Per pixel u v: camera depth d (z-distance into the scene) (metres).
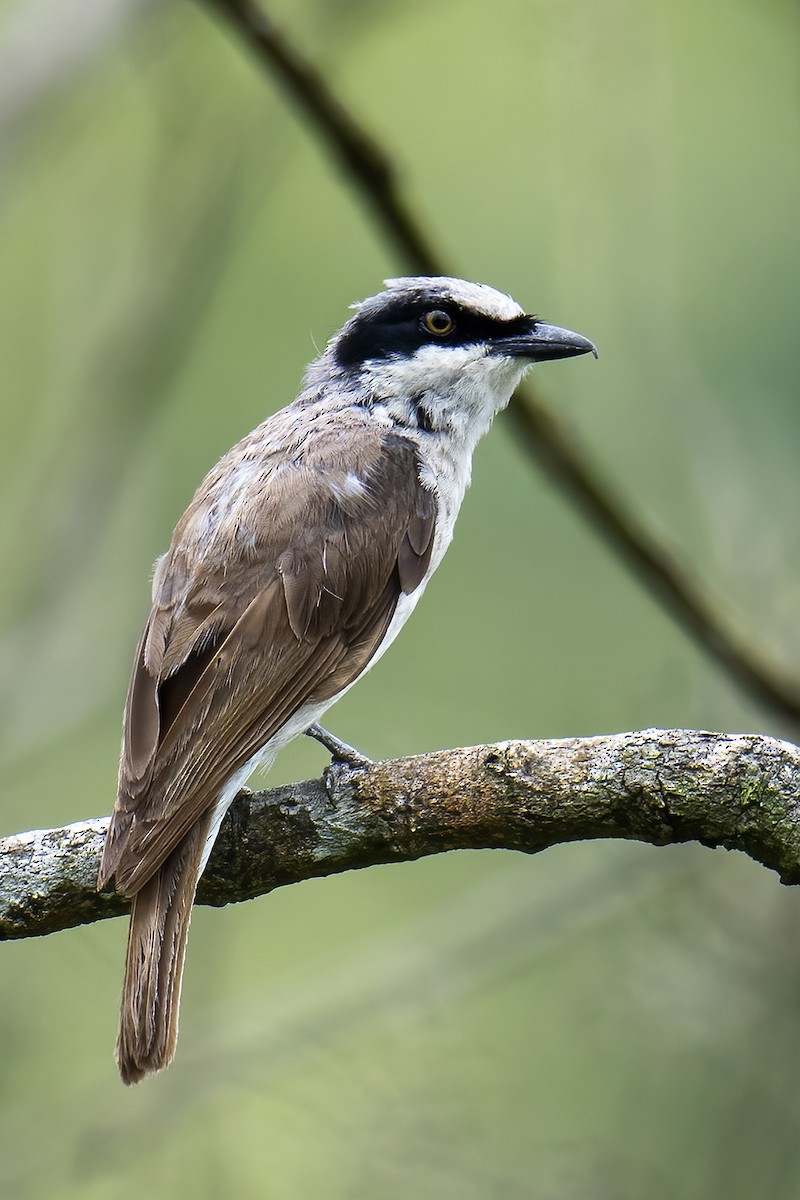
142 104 14.59
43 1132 11.77
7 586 13.48
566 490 10.38
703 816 7.82
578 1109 11.51
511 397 10.24
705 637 10.66
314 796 8.35
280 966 13.61
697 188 14.98
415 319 10.59
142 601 13.56
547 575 14.52
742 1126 11.04
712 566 12.66
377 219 9.89
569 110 12.84
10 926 8.35
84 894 8.34
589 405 12.78
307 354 15.45
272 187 15.03
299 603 9.31
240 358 15.45
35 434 14.84
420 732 14.04
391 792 8.20
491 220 15.24
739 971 11.70
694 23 15.28
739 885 12.02
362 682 14.30
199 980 12.33
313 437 10.17
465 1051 11.83
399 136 15.47
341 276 15.72
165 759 8.53
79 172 14.20
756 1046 11.34
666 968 11.77
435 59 15.53
